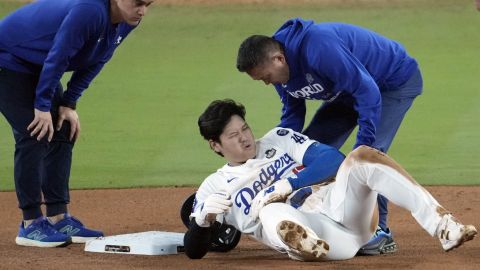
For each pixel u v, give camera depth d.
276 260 19.69
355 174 17.97
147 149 37.72
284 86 20.91
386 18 64.06
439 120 41.75
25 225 22.83
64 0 21.73
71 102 22.98
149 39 60.88
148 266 19.20
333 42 19.73
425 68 53.34
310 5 66.88
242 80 50.75
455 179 32.00
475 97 46.22
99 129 41.31
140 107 45.53
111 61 56.06
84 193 31.14
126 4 20.95
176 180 32.88
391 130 22.03
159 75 52.81
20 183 22.53
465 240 16.98
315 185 19.39
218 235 20.77
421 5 65.81
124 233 25.11
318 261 19.16
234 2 67.50
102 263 19.70
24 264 19.77
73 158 36.47
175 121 42.59
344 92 20.86
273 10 66.25
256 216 18.64
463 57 55.59
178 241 21.33
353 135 39.72
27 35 21.72
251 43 19.75
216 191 19.70
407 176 17.66
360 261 19.33
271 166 19.59
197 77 52.06
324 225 18.66
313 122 22.67
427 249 21.05
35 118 21.69
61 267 19.28
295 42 19.89
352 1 67.31
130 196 30.55
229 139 19.36
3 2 67.50
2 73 22.03
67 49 20.89
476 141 37.81
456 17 63.50
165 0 67.75
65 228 22.98
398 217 26.34
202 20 64.44
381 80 21.47
